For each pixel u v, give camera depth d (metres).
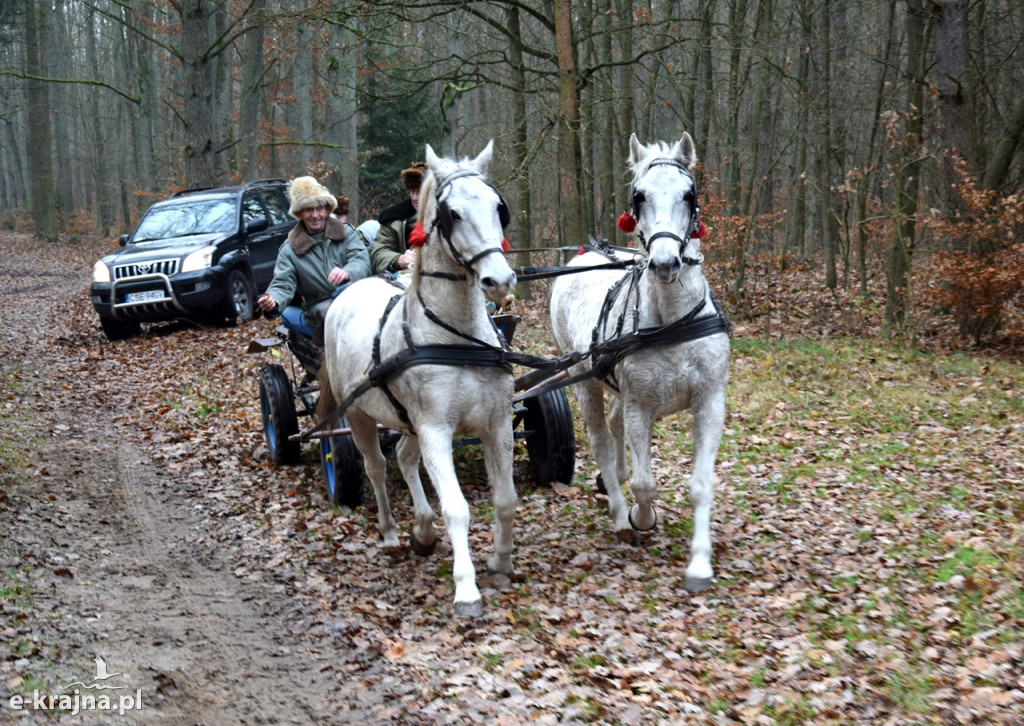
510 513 5.62
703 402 5.57
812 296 16.61
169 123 38.19
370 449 6.47
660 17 18.59
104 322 15.15
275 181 18.09
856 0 19.72
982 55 15.10
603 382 6.24
